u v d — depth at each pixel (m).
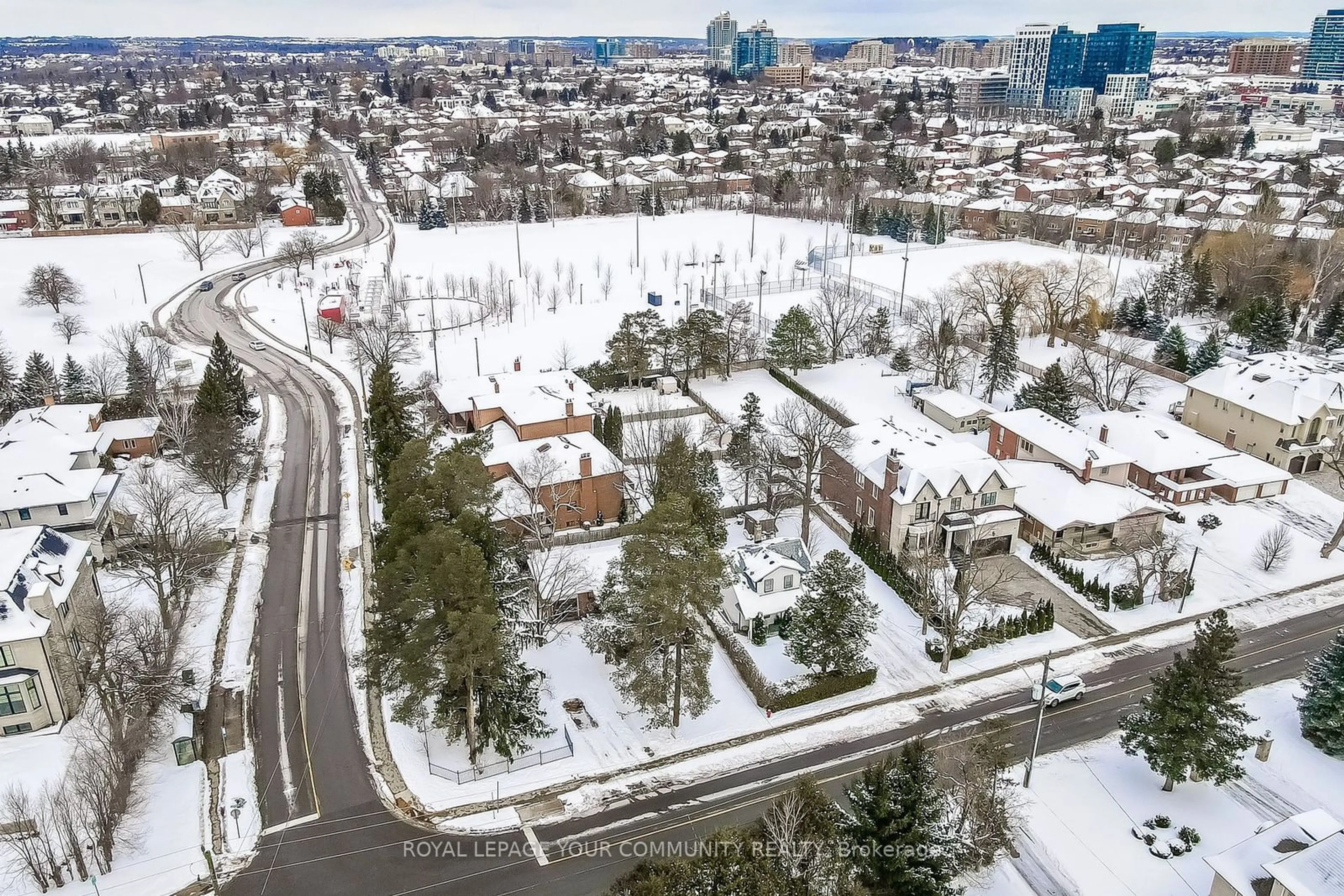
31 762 53.12
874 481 77.50
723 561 54.84
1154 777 54.25
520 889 45.66
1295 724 58.53
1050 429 89.00
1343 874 39.03
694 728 58.12
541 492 76.31
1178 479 87.38
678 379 115.44
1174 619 69.62
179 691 57.28
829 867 41.00
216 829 49.25
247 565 74.88
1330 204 186.12
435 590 49.94
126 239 180.62
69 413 90.44
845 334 121.19
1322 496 87.56
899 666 64.50
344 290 152.38
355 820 50.06
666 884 40.88
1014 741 57.22
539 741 56.31
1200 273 132.50
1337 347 116.75
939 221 185.25
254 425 102.88
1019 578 74.81
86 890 45.00
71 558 61.16
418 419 99.06
